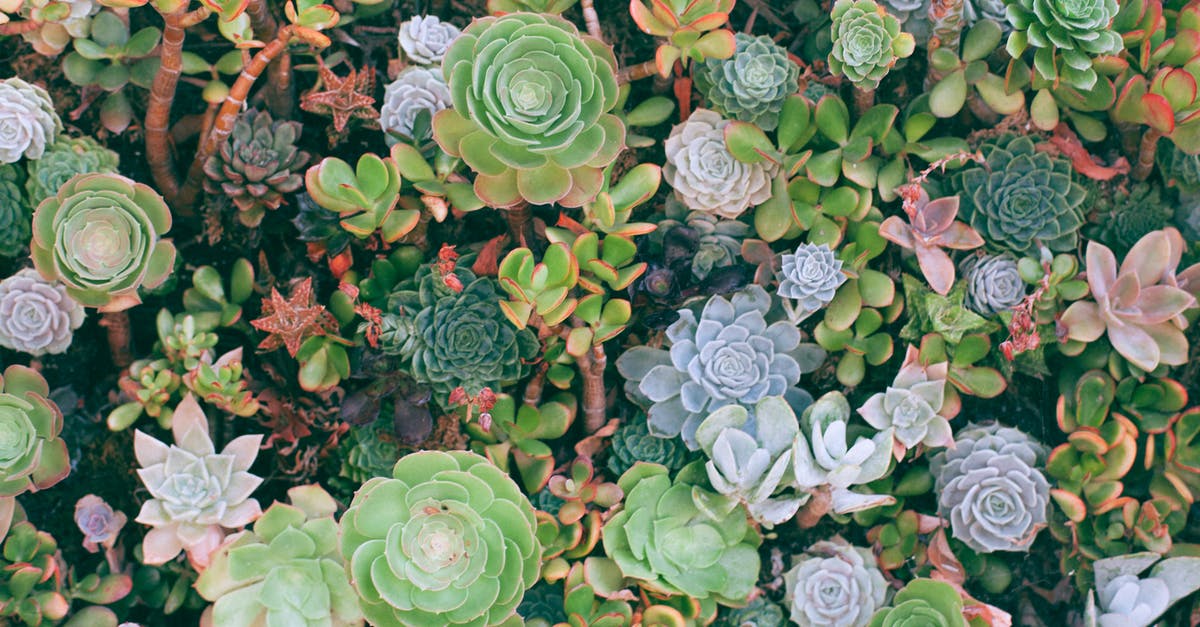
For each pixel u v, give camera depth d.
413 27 1.29
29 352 1.26
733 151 1.27
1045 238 1.29
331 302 1.27
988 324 1.29
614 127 1.20
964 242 1.29
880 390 1.32
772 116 1.30
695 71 1.30
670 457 1.30
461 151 1.18
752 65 1.28
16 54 1.30
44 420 1.21
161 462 1.22
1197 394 1.33
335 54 1.33
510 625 1.22
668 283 1.27
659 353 1.30
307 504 1.24
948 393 1.30
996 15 1.30
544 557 1.26
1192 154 1.29
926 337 1.29
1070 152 1.32
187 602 1.27
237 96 1.23
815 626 1.28
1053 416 1.33
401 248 1.28
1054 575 1.32
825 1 1.34
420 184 1.23
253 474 1.28
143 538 1.27
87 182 1.18
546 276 1.21
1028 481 1.27
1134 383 1.30
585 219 1.26
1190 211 1.33
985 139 1.32
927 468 1.31
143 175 1.32
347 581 1.20
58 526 1.27
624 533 1.26
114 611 1.26
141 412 1.26
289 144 1.28
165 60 1.22
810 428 1.28
